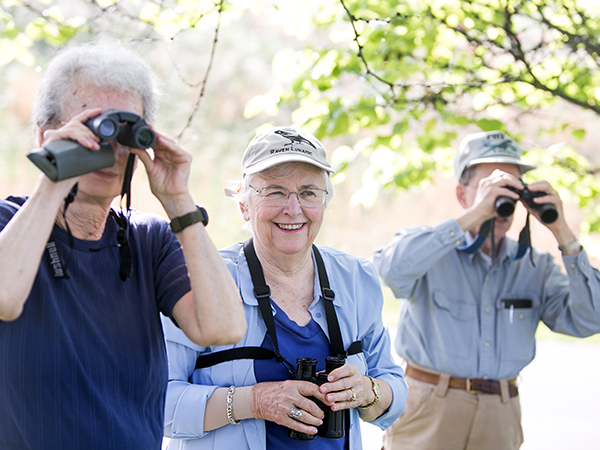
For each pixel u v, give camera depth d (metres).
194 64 16.98
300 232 2.39
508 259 3.53
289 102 4.35
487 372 3.38
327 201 2.47
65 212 1.76
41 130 1.79
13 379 1.68
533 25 4.06
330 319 2.42
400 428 3.51
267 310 2.36
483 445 3.36
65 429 1.70
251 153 2.44
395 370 2.63
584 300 3.37
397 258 3.39
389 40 4.00
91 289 1.79
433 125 4.43
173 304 1.93
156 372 1.91
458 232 3.33
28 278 1.53
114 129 1.57
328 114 4.25
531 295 3.54
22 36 4.14
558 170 4.84
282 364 2.32
